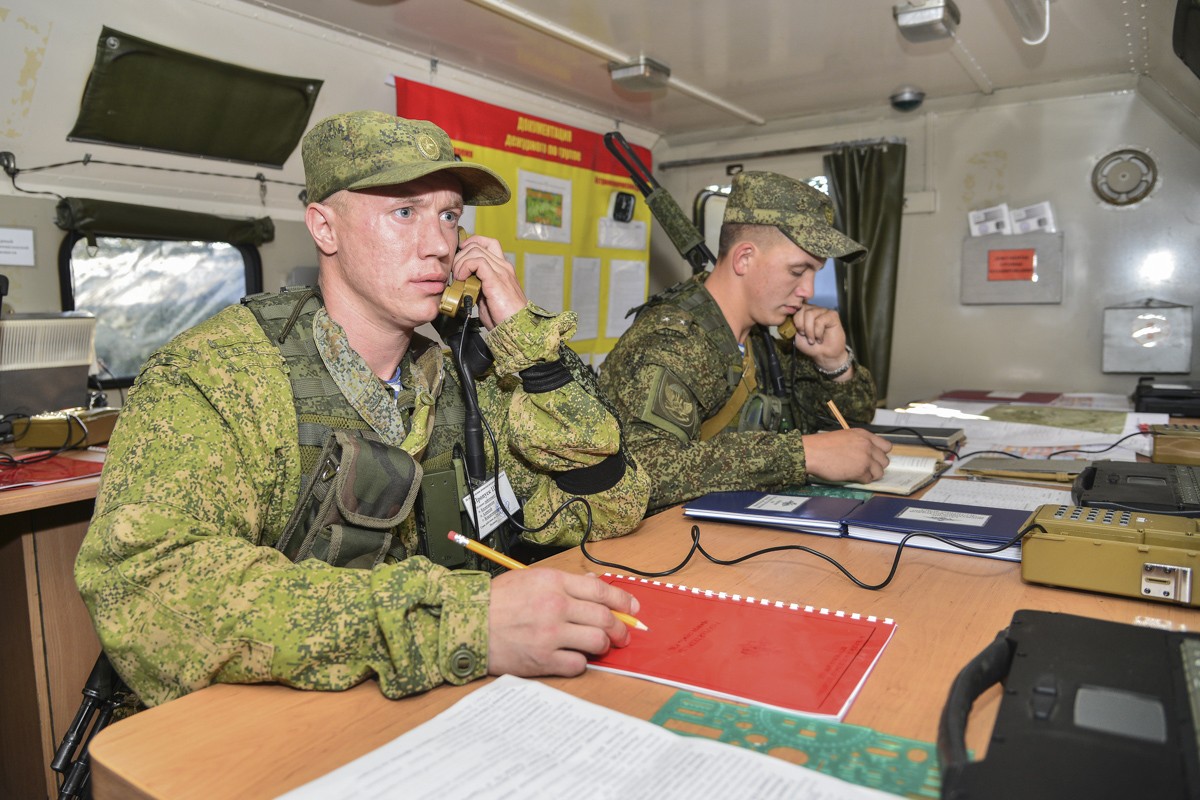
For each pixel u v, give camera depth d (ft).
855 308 12.14
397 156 3.32
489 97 10.80
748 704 2.28
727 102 11.62
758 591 3.26
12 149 7.41
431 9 8.14
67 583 6.47
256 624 2.46
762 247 5.90
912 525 3.90
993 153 11.25
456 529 3.94
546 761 1.94
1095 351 10.78
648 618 2.96
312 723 2.28
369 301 3.51
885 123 12.01
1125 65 9.75
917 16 7.79
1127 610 2.99
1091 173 10.62
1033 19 7.80
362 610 2.48
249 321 3.44
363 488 3.19
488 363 4.20
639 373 5.40
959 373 11.77
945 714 1.95
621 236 13.64
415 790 1.81
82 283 8.32
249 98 8.45
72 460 6.68
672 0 7.84
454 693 2.47
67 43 7.06
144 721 2.29
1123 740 1.75
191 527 2.69
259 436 3.19
